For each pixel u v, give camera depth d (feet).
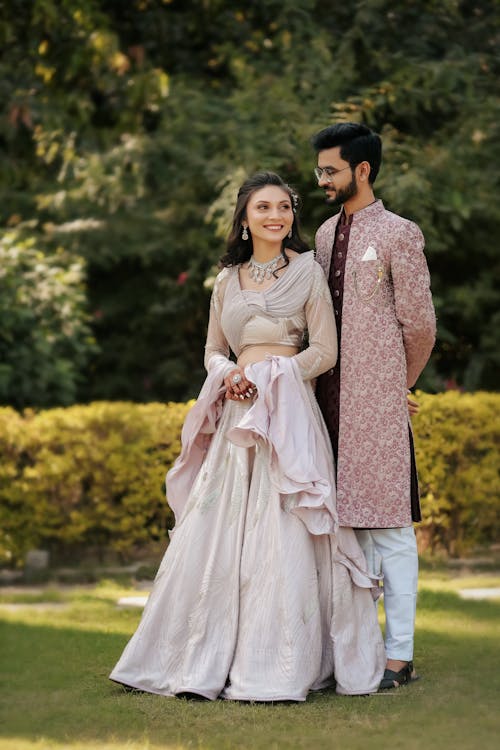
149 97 38.04
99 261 46.73
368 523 15.61
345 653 15.21
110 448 27.20
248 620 15.02
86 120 38.42
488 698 14.94
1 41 36.68
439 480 27.66
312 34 35.01
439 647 18.20
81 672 16.78
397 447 15.78
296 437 15.33
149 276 49.21
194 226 42.86
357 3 35.12
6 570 27.81
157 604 15.53
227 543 15.40
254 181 16.07
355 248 15.97
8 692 15.61
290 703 14.61
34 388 36.19
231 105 36.58
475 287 37.99
